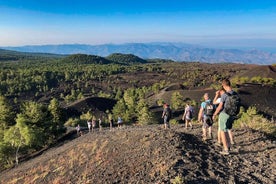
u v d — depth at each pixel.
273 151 12.57
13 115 60.19
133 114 86.25
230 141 13.91
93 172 15.15
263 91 92.94
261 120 17.77
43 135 50.16
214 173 10.54
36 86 199.25
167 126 20.75
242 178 10.17
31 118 51.91
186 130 18.52
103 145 18.48
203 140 14.50
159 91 136.12
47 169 22.84
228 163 11.46
